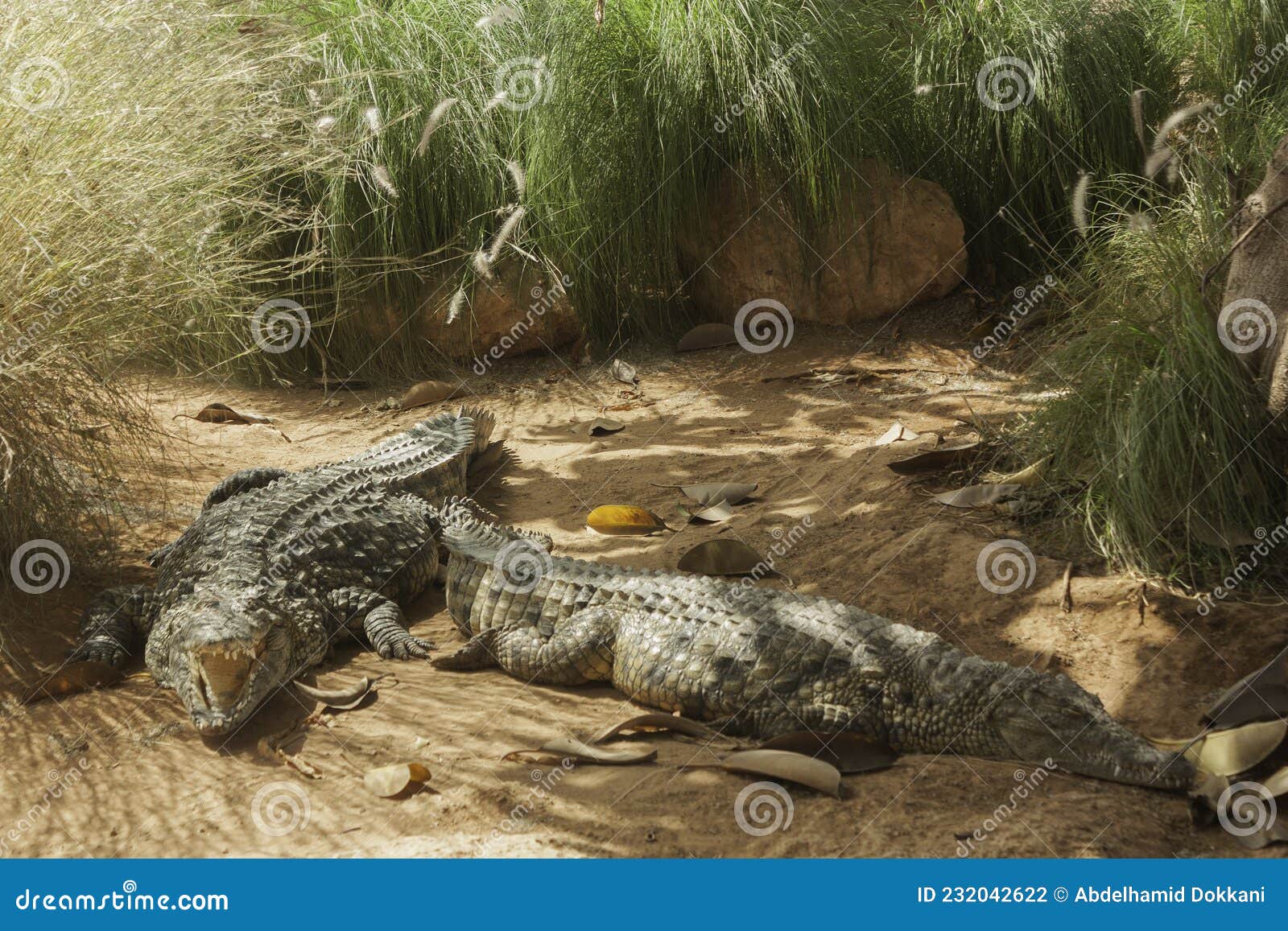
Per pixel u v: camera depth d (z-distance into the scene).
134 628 4.94
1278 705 3.65
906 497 5.43
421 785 3.65
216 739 4.04
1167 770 3.46
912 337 7.95
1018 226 7.96
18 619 4.83
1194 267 5.23
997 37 8.12
